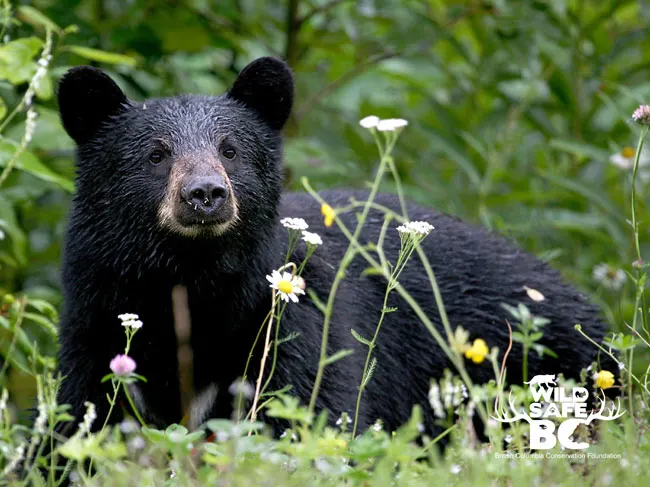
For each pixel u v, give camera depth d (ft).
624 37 51.16
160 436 22.95
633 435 24.59
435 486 21.49
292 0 51.98
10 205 40.06
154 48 49.49
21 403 41.32
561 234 50.24
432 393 25.48
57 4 46.34
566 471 23.02
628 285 43.47
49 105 43.86
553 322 35.63
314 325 30.91
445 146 48.78
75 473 26.45
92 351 30.68
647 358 38.75
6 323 34.09
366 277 34.19
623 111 47.65
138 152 30.40
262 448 22.17
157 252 30.09
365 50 53.11
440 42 58.03
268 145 32.09
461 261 35.83
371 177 52.29
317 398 30.12
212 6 52.13
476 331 35.14
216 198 28.76
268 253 31.01
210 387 30.96
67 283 31.19
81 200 31.22
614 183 51.70
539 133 56.44
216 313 30.68
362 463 23.08
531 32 50.70
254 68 32.45
